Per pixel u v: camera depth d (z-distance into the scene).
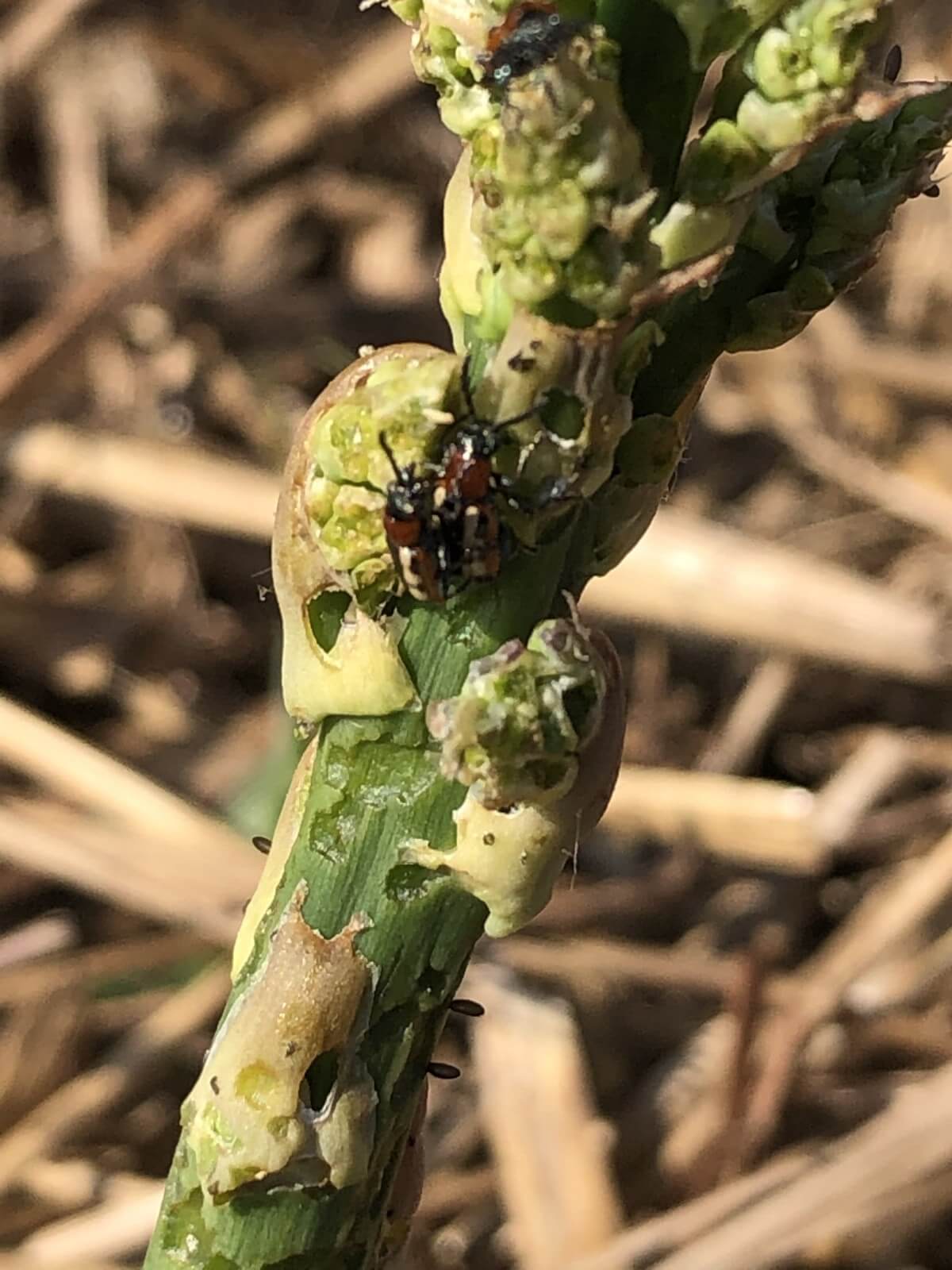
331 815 0.07
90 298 0.25
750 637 0.21
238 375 0.26
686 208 0.06
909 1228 0.17
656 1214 0.19
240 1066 0.07
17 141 0.30
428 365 0.07
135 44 0.31
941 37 0.30
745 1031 0.18
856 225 0.07
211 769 0.23
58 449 0.23
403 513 0.07
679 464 0.07
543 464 0.07
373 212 0.30
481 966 0.19
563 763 0.07
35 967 0.19
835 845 0.21
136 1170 0.19
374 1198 0.08
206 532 0.25
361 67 0.30
